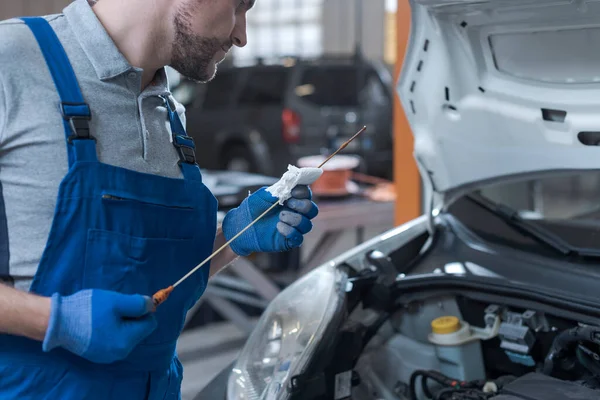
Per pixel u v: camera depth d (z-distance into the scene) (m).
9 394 1.26
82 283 1.27
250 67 8.09
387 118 8.16
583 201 5.28
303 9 12.62
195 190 1.47
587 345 1.71
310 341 1.81
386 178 8.17
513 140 1.80
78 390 1.29
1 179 1.26
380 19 11.73
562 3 1.55
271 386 1.74
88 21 1.32
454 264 2.07
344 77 8.04
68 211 1.26
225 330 4.52
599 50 1.58
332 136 7.78
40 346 1.27
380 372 2.05
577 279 1.87
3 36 1.26
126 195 1.31
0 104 1.24
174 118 1.51
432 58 1.81
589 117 1.65
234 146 8.07
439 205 2.28
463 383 1.85
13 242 1.26
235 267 3.88
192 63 1.37
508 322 1.84
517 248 2.06
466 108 1.83
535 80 1.71
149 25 1.34
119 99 1.35
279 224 1.48
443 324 1.91
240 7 1.40
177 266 1.42
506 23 1.68
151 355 1.40
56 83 1.27
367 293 2.02
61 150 1.26
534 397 1.56
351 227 4.15
